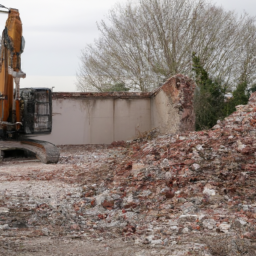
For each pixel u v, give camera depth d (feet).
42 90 45.96
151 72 83.66
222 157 27.04
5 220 19.10
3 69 42.27
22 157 46.60
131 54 85.56
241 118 38.01
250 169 24.59
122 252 14.76
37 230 17.78
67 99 66.44
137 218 19.69
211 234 16.20
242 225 16.88
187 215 19.03
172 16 83.25
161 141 36.01
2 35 41.29
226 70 81.51
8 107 43.68
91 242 16.28
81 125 66.74
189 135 34.83
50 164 40.11
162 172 25.93
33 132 45.73
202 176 24.38
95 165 36.45
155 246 15.28
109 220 19.72
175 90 53.06
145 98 68.28
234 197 20.98
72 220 19.77
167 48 83.05
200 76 71.97
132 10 86.43
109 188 25.57
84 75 91.35
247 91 72.08
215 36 82.84
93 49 88.53
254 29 83.05
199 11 83.87
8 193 24.54
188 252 14.24
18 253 14.65
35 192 25.09
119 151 49.47
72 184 28.17
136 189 24.04
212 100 68.08
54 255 14.55
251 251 14.26
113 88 86.22
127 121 67.82
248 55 81.56
